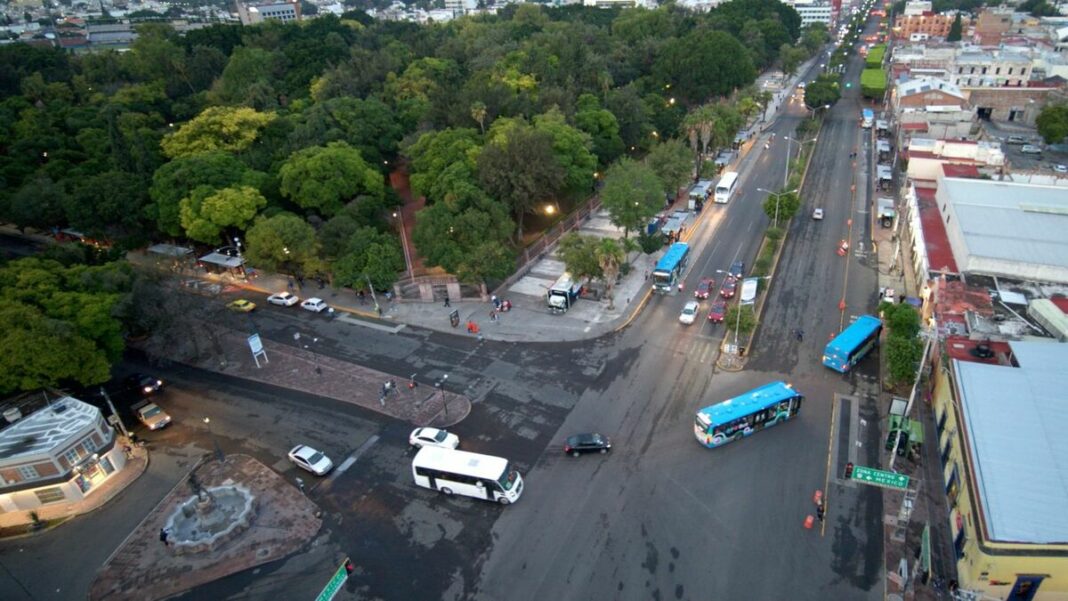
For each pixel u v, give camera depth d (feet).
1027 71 485.15
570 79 433.07
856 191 362.53
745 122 483.10
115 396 222.48
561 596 135.54
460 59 528.63
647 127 414.00
